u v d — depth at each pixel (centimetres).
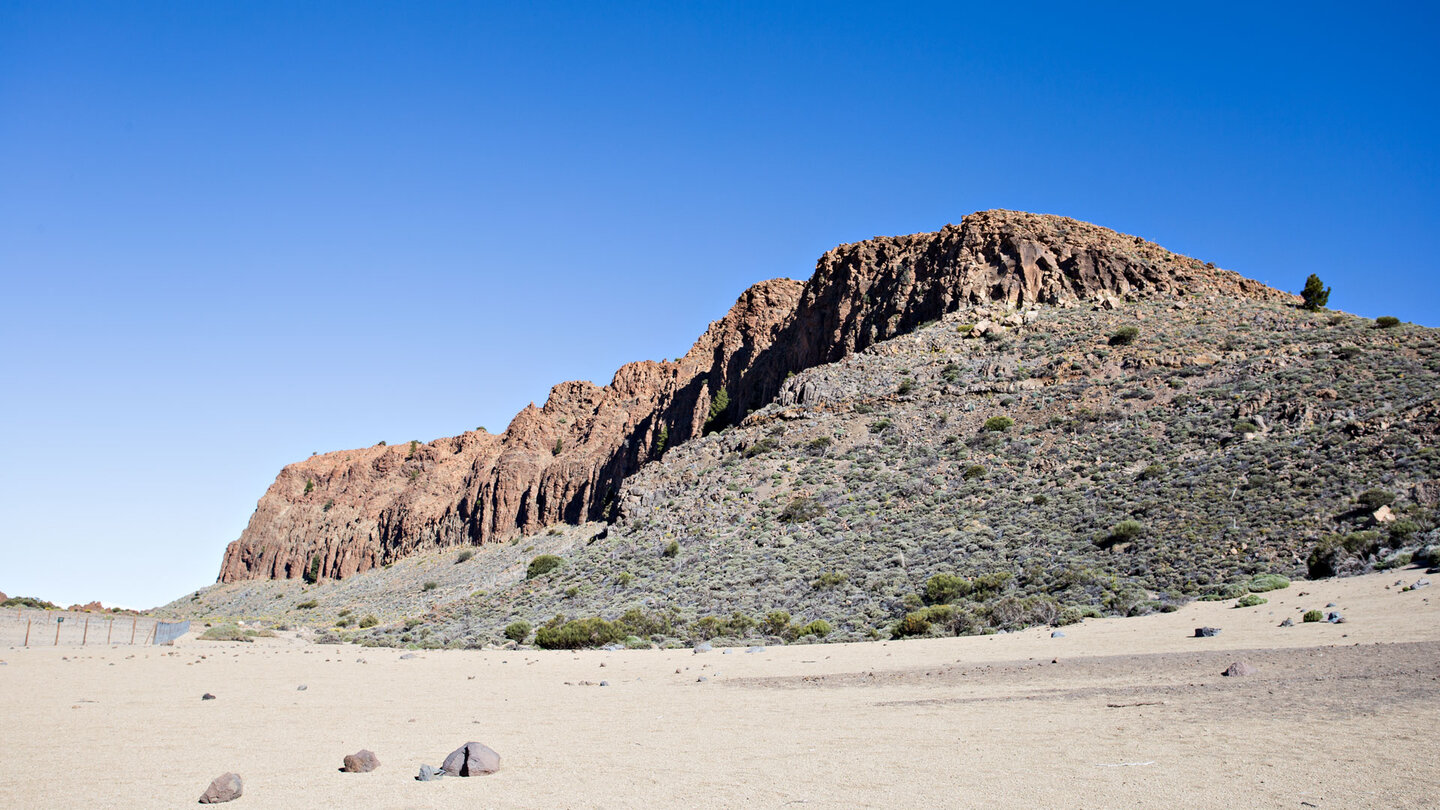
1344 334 7969
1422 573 3447
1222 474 5600
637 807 951
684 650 4150
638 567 6975
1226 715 1439
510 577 9712
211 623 9806
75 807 967
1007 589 4766
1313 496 4869
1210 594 3975
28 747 1419
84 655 3984
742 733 1519
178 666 3372
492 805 965
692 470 8869
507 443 16062
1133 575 4562
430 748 1410
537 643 5019
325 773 1177
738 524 7275
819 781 1076
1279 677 1825
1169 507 5306
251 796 1023
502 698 2233
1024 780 1038
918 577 5303
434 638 5925
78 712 1912
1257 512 4872
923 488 6950
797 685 2377
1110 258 10275
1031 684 2086
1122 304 9719
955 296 10256
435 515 15938
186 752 1370
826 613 4988
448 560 13662
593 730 1603
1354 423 5609
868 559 5825
